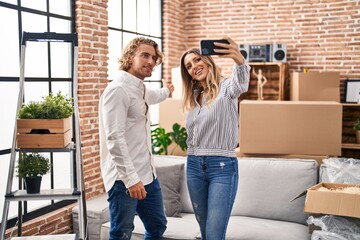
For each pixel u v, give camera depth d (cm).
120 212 229
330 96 531
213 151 237
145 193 222
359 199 233
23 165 230
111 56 483
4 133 324
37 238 239
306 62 605
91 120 404
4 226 221
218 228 233
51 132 228
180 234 297
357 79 574
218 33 646
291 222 317
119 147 215
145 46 234
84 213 244
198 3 654
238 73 229
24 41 231
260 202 326
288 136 338
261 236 286
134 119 230
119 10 497
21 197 222
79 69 389
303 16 600
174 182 346
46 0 359
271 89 595
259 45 585
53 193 227
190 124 246
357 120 559
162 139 475
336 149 331
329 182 290
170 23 611
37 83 354
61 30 380
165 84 295
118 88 219
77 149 230
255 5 623
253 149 346
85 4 392
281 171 325
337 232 245
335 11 584
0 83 314
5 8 313
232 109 238
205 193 246
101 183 423
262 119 342
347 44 583
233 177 237
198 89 254
